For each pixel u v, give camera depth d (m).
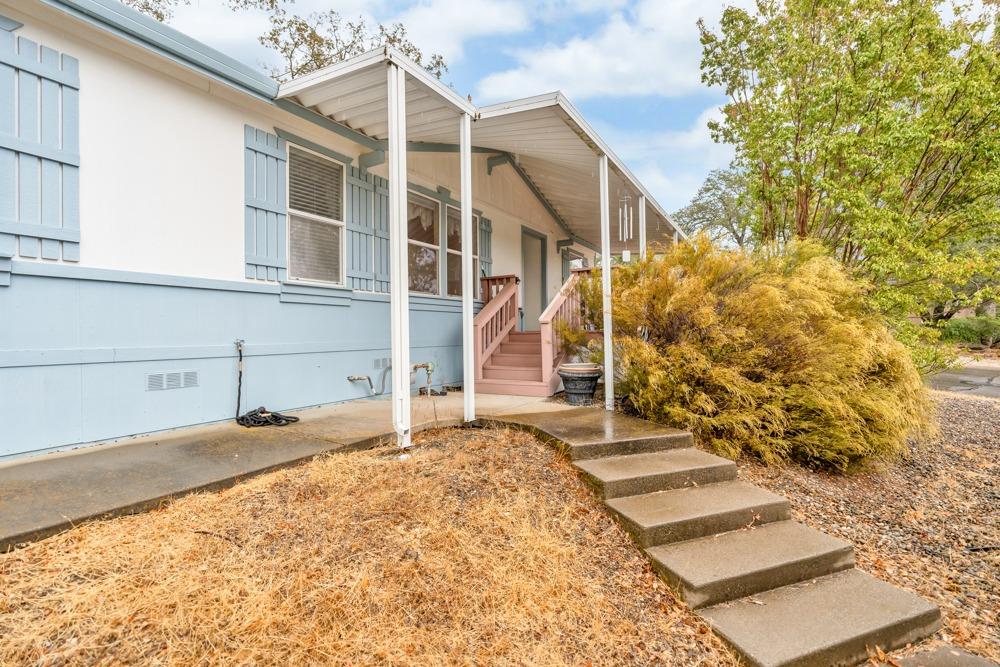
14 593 1.87
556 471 3.59
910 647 2.46
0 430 3.23
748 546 2.93
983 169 6.48
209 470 3.04
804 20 7.15
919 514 4.11
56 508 2.42
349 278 5.88
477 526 2.78
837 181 6.71
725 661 2.20
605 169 5.63
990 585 3.12
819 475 4.53
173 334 4.19
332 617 2.02
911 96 6.65
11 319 3.28
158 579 2.04
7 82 3.24
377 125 5.48
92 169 3.68
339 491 2.94
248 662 1.76
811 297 4.61
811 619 2.43
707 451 4.35
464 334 4.60
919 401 5.03
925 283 6.50
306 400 5.34
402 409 3.82
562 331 6.54
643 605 2.50
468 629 2.12
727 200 28.83
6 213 3.24
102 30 3.53
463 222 4.60
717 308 4.84
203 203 4.40
